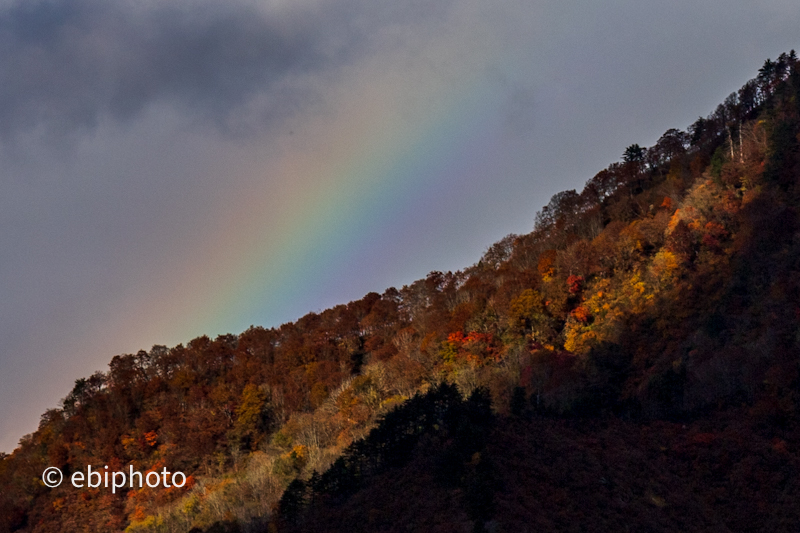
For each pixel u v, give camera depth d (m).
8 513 86.62
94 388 113.62
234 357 121.81
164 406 104.06
